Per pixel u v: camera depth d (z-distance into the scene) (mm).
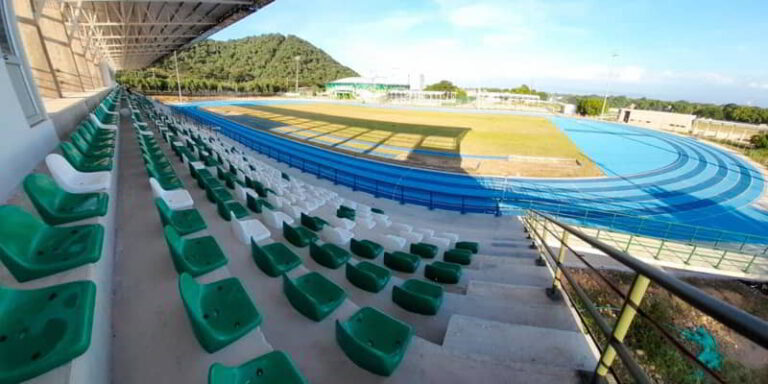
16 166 4262
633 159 23750
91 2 16203
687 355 1294
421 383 2479
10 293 1976
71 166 4492
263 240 4609
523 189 15859
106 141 7352
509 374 2508
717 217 13891
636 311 1694
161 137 12109
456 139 27391
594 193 15859
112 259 3555
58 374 1684
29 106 5281
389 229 8438
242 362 2389
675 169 21375
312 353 2742
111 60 44312
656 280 1367
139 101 29391
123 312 2820
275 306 3266
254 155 18141
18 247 2449
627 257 1699
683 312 7105
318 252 4816
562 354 3016
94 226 2957
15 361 1660
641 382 1513
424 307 3949
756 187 18312
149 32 24844
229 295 2807
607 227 11805
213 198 5703
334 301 3271
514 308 4062
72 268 2469
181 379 2234
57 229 2850
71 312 1955
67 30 16781
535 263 6586
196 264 3344
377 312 3086
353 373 2562
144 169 7133
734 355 6387
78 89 17453
